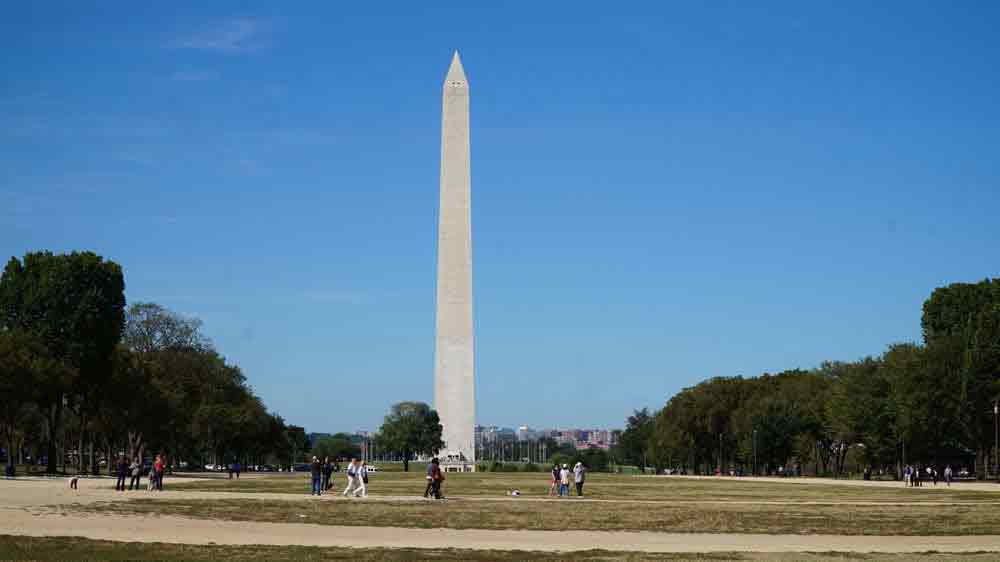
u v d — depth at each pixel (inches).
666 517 2087.8
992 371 4830.2
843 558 1379.2
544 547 1517.0
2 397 3969.0
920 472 4877.0
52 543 1449.3
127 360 4726.9
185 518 1934.1
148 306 5551.2
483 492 3235.7
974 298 5251.0
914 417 4852.4
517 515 2121.1
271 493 2962.6
